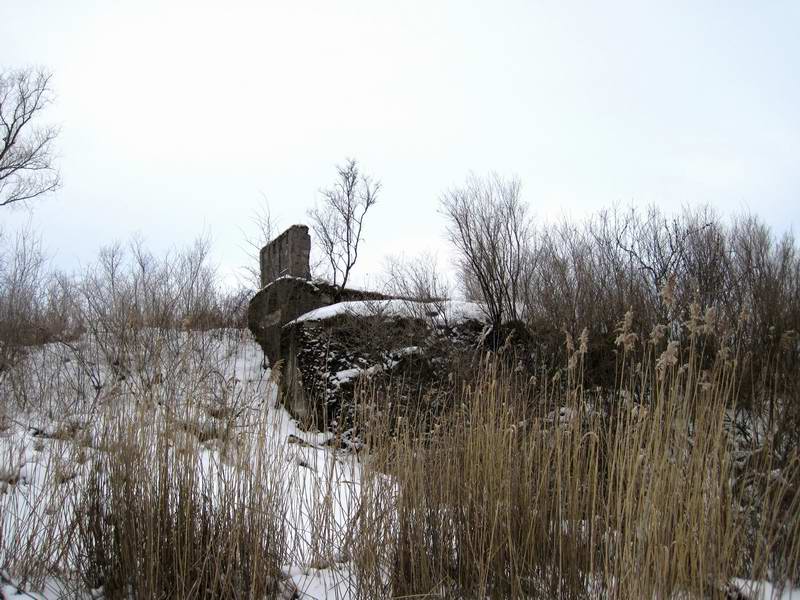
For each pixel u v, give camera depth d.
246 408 4.50
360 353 9.40
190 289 9.60
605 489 4.00
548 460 3.83
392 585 3.82
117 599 3.75
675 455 3.27
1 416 5.24
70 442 4.49
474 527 3.84
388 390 5.47
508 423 4.14
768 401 4.88
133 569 3.75
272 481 4.05
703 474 3.26
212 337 6.70
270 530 3.94
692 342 3.43
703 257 8.94
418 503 3.96
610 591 3.29
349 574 3.91
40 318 11.22
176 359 4.84
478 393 4.34
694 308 3.49
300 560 4.29
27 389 7.19
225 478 3.93
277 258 14.30
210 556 3.77
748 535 3.74
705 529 3.08
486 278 10.07
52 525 3.95
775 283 7.41
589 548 3.63
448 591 3.78
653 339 3.53
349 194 18.00
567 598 3.58
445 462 4.11
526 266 10.47
